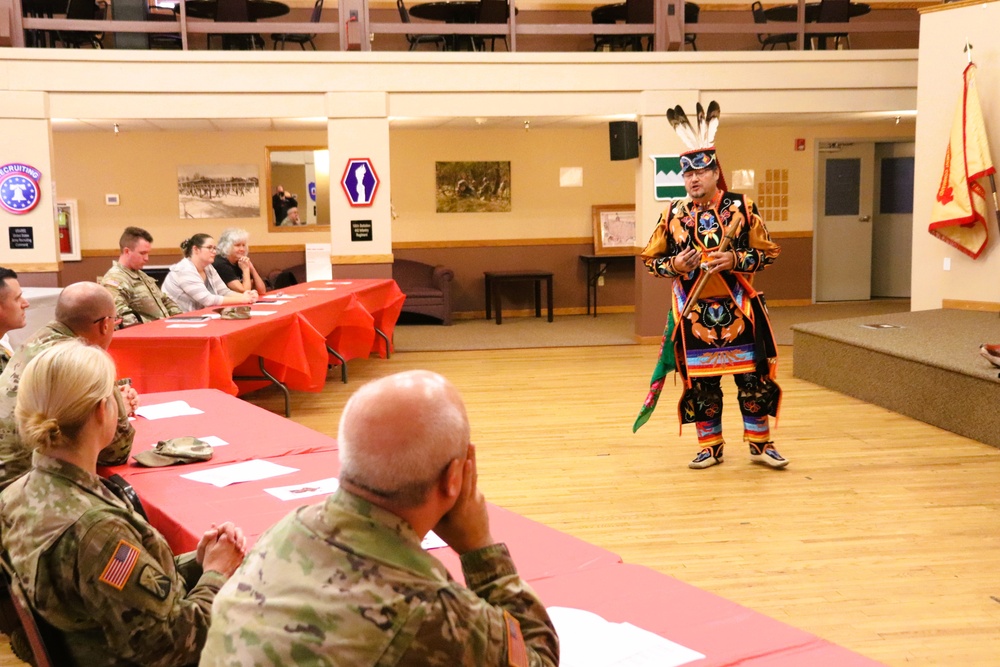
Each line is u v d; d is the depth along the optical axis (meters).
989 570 3.36
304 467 2.71
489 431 5.70
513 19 8.83
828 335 6.71
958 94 7.54
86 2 8.56
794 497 4.25
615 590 1.83
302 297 7.06
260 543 1.27
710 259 4.39
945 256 7.79
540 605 1.32
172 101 8.30
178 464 2.75
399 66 8.52
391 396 1.21
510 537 2.13
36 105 8.09
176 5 9.47
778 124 10.80
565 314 11.95
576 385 7.17
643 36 9.96
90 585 1.62
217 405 3.62
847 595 3.16
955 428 5.36
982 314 7.38
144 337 4.90
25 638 1.90
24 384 1.71
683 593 1.81
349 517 1.20
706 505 4.17
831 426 5.60
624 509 4.14
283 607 1.16
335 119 8.52
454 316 11.80
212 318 5.72
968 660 2.69
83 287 2.87
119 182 11.08
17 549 1.68
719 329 4.57
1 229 8.19
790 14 10.69
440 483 1.22
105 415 1.76
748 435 4.78
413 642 1.12
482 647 1.16
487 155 11.62
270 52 8.35
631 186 11.91
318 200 11.42
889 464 4.76
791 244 12.02
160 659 1.66
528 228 11.80
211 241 6.75
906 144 12.02
